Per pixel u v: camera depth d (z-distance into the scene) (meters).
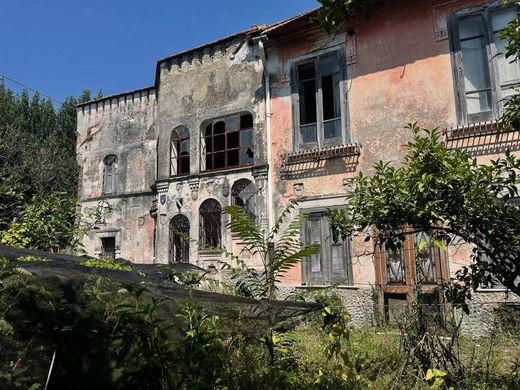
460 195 4.23
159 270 7.99
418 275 6.39
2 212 9.09
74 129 26.36
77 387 2.91
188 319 3.47
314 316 4.82
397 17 11.23
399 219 4.68
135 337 3.15
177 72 15.29
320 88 12.17
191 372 3.21
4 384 2.64
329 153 11.58
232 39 14.19
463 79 10.23
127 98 18.58
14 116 23.06
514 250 4.32
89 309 3.14
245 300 4.51
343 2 3.39
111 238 18.03
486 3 10.12
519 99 4.30
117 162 18.42
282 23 12.74
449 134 10.07
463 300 5.14
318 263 11.40
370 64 11.46
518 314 6.26
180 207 14.27
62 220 8.62
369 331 8.14
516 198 7.55
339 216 5.20
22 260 4.55
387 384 4.77
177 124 14.92
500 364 5.40
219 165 14.32
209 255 13.28
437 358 4.86
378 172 5.16
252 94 13.47
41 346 2.85
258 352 4.33
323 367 4.86
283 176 12.34
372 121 11.22
